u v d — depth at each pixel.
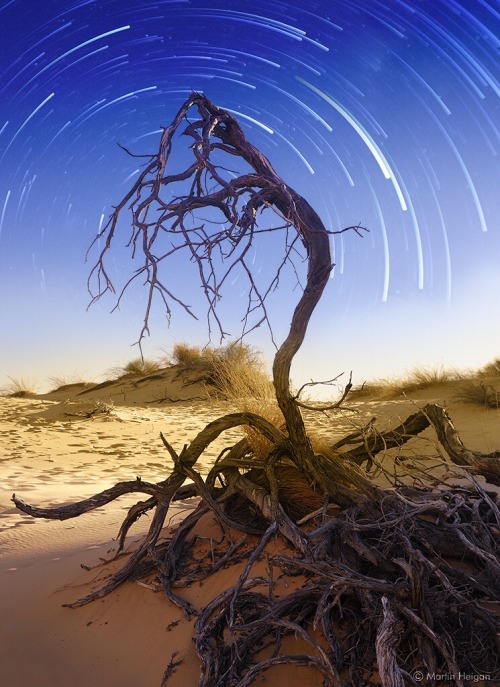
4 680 3.47
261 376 18.67
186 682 3.25
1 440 13.02
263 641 3.36
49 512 4.07
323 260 3.52
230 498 4.42
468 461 4.36
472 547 3.37
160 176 3.13
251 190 3.33
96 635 3.78
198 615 3.62
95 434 14.08
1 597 4.40
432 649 2.96
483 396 13.63
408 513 3.55
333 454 4.10
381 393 17.95
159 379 23.34
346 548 3.56
